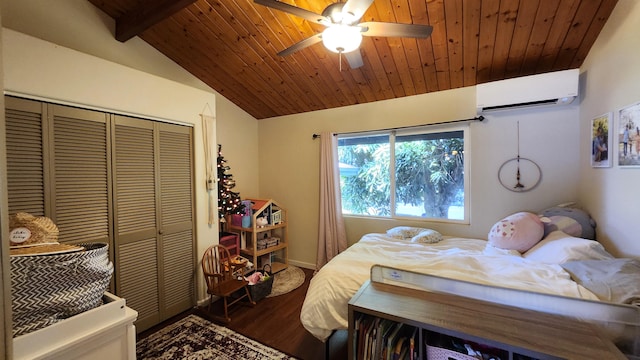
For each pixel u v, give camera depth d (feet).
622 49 5.65
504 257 6.29
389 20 7.06
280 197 13.56
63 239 5.90
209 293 8.04
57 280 3.82
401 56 8.40
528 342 3.47
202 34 8.69
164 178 7.88
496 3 6.31
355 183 12.03
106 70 6.49
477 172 9.20
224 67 10.14
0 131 2.55
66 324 3.70
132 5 8.02
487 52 7.71
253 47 8.98
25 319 3.54
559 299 4.12
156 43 9.33
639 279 4.16
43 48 5.51
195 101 8.63
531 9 6.30
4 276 2.57
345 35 5.19
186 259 8.47
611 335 3.75
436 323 3.93
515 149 8.61
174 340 6.91
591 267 4.81
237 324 7.70
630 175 5.43
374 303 4.55
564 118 7.94
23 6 6.89
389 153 11.14
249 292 8.91
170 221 8.04
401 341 4.58
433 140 10.25
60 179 5.86
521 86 7.67
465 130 9.58
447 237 9.37
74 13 7.74
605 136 6.31
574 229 6.72
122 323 4.27
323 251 11.85
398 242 8.59
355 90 10.51
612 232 6.06
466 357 3.94
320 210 11.90
